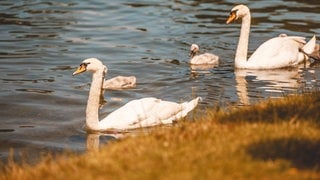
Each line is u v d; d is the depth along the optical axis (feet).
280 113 37.65
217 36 85.05
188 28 89.25
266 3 104.37
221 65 73.05
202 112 54.75
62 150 47.14
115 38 84.74
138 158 30.58
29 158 45.44
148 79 67.36
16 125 52.60
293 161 29.25
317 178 27.30
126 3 106.63
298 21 91.97
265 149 30.37
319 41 81.30
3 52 76.69
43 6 103.55
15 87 63.36
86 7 103.65
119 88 64.18
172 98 60.54
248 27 72.18
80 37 84.99
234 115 37.93
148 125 52.85
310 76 68.54
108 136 50.83
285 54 72.69
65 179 29.19
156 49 79.41
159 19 95.09
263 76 68.59
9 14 97.25
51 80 66.28
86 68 52.65
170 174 28.27
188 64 73.10
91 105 52.11
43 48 78.89
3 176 31.73
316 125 34.40
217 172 28.12
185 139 32.53
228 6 102.89
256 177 27.61
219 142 31.53
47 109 56.85
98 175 29.14
